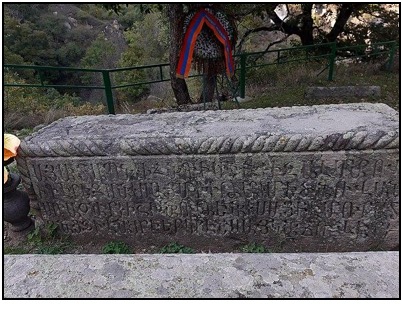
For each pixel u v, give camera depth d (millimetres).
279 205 2266
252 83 6957
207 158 2176
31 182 2414
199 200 2311
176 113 2736
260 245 2400
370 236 2297
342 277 1094
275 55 10664
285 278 1102
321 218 2273
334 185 2160
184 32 3996
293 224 2320
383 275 1096
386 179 2111
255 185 2221
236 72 6285
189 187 2273
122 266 1190
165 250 2434
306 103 5633
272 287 1072
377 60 7914
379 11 8445
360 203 2197
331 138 2045
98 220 2479
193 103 5461
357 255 1190
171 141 2166
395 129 2078
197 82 8789
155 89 14859
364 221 2250
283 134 2107
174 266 1179
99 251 2477
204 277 1125
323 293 1042
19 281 1148
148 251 2463
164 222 2424
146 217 2418
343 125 2201
